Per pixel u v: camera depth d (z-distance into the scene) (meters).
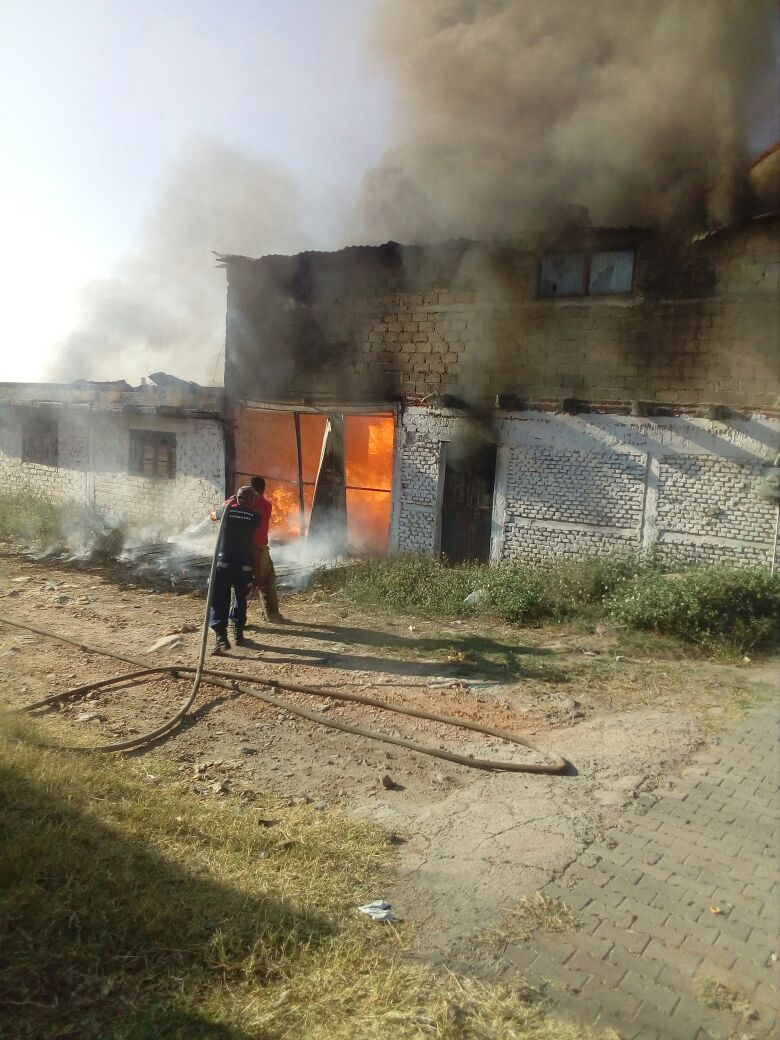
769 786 4.88
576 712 6.19
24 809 3.96
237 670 7.08
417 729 5.81
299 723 5.89
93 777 4.52
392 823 4.35
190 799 4.48
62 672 6.90
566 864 3.90
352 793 4.76
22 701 6.12
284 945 3.13
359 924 3.36
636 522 10.42
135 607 9.41
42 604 9.38
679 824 4.36
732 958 3.21
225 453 14.74
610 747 5.47
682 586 8.62
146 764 5.02
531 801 4.61
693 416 9.93
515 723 5.97
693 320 10.05
